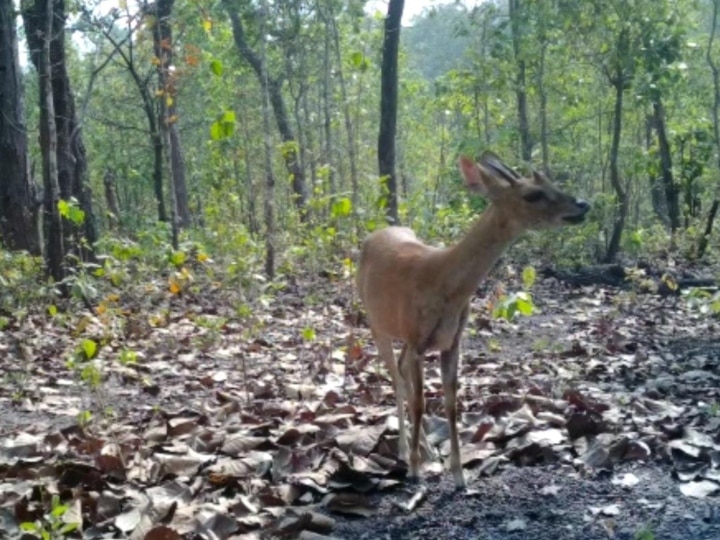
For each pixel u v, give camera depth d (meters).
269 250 13.92
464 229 14.23
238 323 10.75
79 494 5.73
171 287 11.85
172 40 18.39
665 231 20.98
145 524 5.33
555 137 22.06
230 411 7.52
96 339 9.79
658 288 13.88
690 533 5.15
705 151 20.47
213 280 12.18
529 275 8.92
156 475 6.09
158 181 21.22
